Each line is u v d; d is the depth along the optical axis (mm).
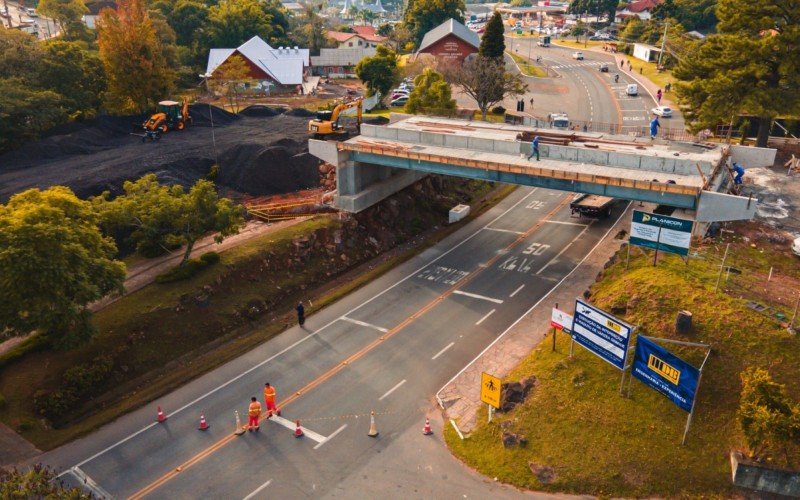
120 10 73812
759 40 51375
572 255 46594
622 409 27781
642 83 96500
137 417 31172
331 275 46688
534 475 26125
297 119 73500
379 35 160250
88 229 33188
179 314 38094
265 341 37688
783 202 43938
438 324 38531
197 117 73438
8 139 60031
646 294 32750
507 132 53312
